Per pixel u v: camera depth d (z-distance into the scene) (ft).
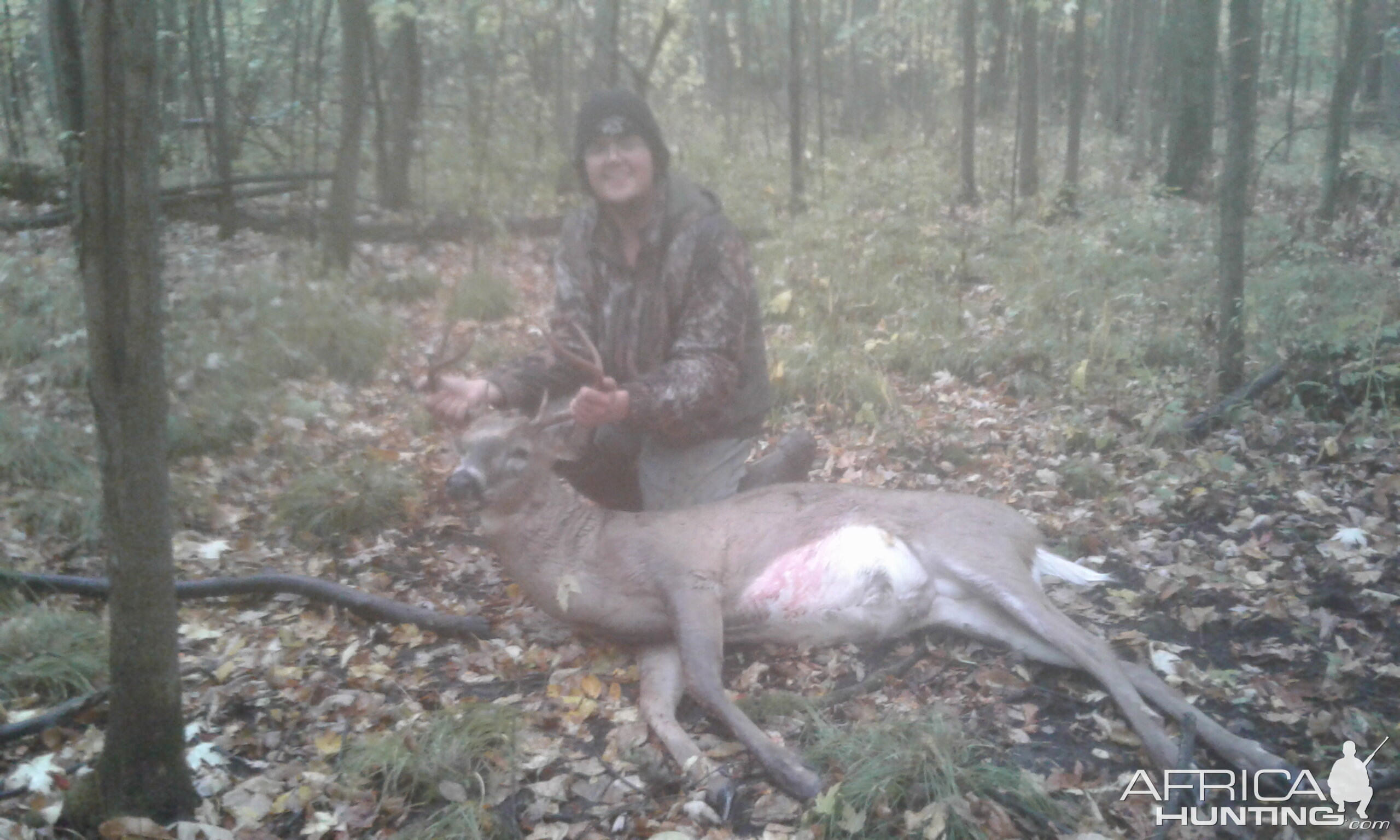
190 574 15.90
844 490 14.30
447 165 40.09
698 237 14.57
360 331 24.86
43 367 21.59
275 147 41.60
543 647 14.42
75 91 25.43
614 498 16.75
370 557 16.75
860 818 10.47
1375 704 12.60
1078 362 24.25
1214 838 10.50
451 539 17.75
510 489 13.20
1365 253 32.55
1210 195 44.34
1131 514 17.84
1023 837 10.52
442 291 29.86
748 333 15.66
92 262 9.21
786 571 13.69
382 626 14.75
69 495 17.17
